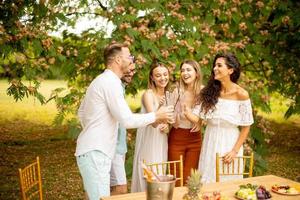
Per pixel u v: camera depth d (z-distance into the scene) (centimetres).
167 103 418
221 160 387
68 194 616
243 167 369
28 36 502
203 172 395
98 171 311
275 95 858
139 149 420
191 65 415
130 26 515
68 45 585
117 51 314
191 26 553
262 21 644
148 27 554
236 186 299
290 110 657
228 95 387
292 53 639
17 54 492
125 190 400
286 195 278
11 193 603
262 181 313
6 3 509
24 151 891
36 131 1093
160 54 523
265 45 644
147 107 402
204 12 600
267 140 594
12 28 498
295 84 646
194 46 546
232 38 618
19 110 1355
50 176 709
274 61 620
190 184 247
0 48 486
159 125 409
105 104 309
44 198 593
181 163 332
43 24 518
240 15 607
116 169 393
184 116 410
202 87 429
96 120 311
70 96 513
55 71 534
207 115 390
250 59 640
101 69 574
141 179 416
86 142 312
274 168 786
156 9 536
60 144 960
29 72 499
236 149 381
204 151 398
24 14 513
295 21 592
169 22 546
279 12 616
